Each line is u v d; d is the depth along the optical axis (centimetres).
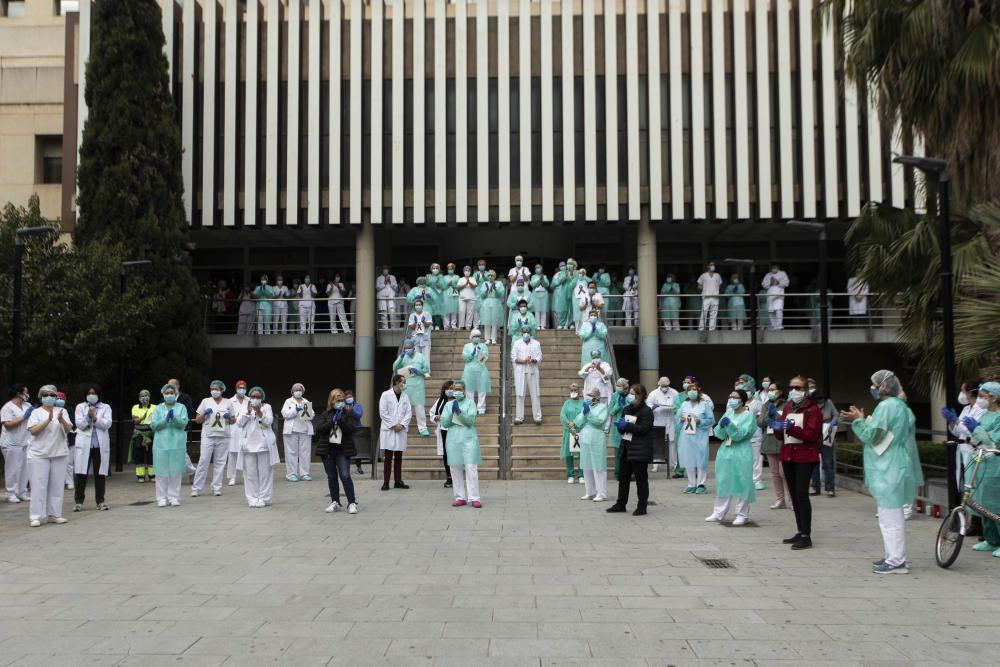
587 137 2423
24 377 1709
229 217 2434
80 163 2134
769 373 2739
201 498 1388
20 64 2902
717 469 1078
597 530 1027
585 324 1883
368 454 1784
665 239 2873
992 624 609
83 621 624
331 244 2938
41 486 1103
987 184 1143
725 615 634
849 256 1379
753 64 2406
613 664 522
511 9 2617
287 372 2820
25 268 1653
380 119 2461
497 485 1514
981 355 999
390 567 809
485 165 2441
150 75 2169
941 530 812
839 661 527
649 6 2442
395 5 2481
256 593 707
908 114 1234
